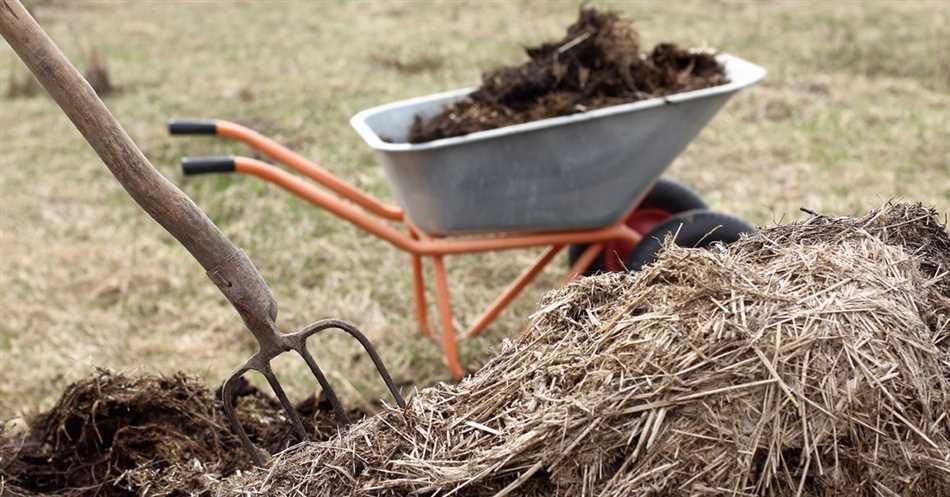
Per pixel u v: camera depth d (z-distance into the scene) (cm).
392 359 387
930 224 215
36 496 244
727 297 171
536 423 168
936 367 168
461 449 178
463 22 1029
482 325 381
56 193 599
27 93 830
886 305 171
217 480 225
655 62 366
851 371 161
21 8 180
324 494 181
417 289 390
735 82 348
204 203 566
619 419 162
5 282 473
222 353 401
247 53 938
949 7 959
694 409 160
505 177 325
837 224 210
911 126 624
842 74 754
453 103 376
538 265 372
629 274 198
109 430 269
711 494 157
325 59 898
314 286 464
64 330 421
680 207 377
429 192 327
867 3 999
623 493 159
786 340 162
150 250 513
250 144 344
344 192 357
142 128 704
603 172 331
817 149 595
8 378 380
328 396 222
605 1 1038
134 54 942
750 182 552
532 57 369
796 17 948
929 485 163
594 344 176
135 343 408
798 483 162
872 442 160
